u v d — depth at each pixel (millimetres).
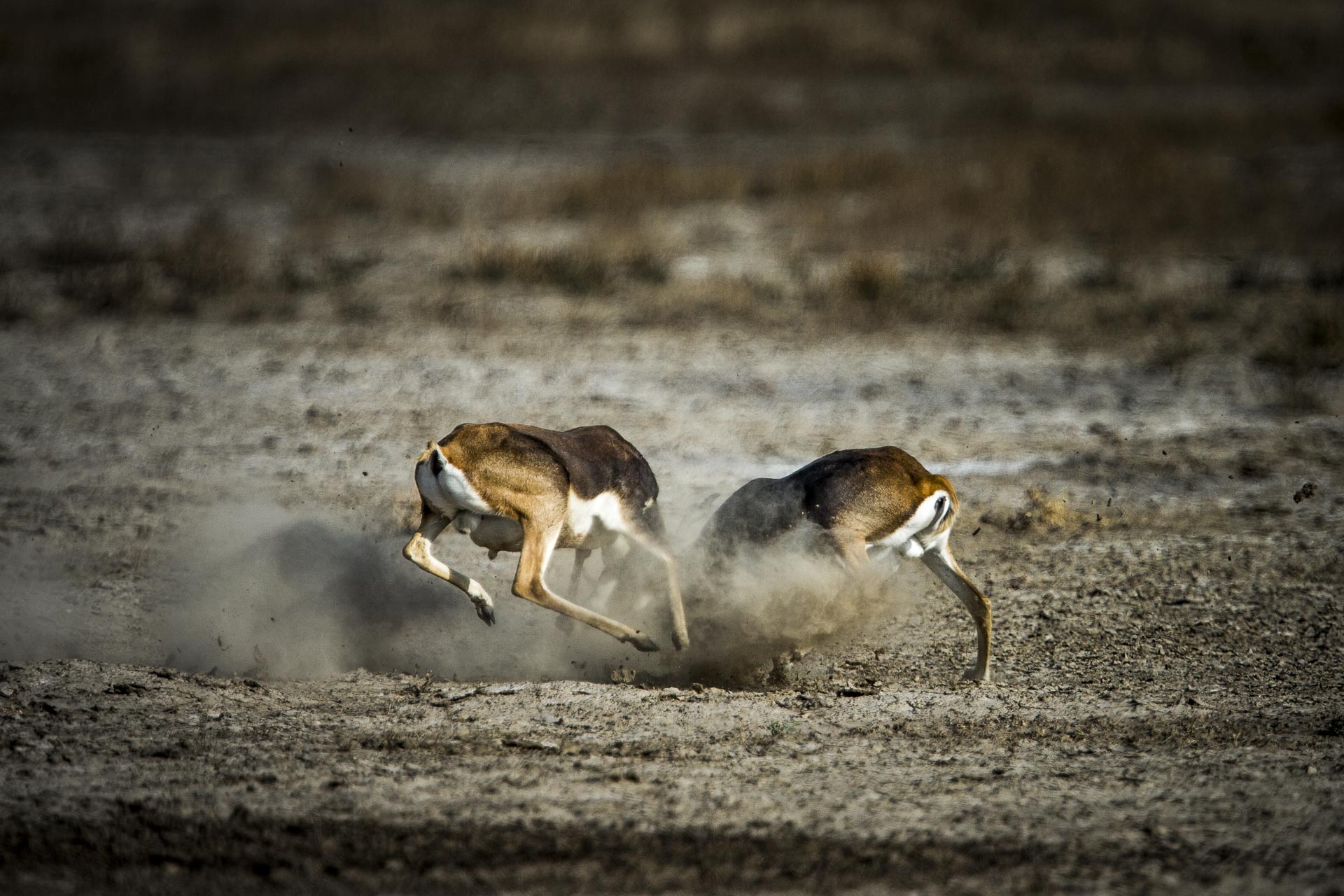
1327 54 168125
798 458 44156
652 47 163625
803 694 26984
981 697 26531
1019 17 181750
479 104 136625
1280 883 18016
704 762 22625
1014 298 65312
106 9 174875
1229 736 24203
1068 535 37531
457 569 34312
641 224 85188
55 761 21906
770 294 69000
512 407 50562
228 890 17750
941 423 49031
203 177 102938
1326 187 94625
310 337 61281
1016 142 106875
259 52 152625
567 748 23219
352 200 92062
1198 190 89750
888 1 186250
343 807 20344
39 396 51250
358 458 44250
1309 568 34125
